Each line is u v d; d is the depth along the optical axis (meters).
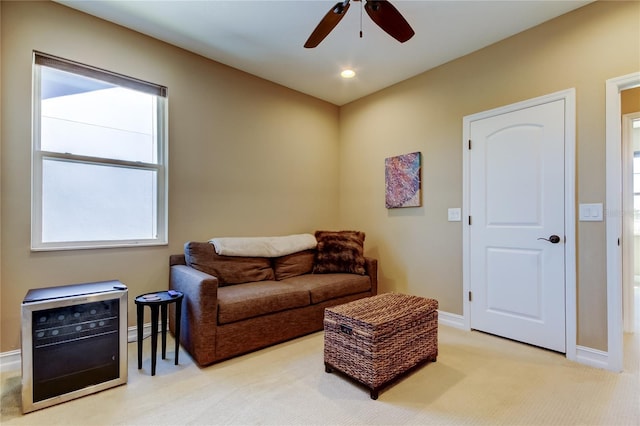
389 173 3.70
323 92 3.95
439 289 3.21
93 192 2.55
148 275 2.77
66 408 1.74
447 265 3.15
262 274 3.09
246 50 2.99
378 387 1.85
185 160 2.99
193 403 1.79
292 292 2.70
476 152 2.94
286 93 3.81
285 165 3.80
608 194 2.21
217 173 3.22
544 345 2.50
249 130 3.47
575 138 2.35
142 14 2.46
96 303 1.93
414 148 3.46
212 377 2.08
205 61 3.12
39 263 2.27
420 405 1.78
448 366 2.23
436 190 3.25
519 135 2.65
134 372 2.13
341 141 4.37
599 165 2.25
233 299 2.38
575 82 2.36
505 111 2.74
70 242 2.44
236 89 3.36
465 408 1.75
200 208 3.10
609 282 2.20
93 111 2.55
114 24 2.58
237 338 2.36
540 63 2.54
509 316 2.71
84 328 1.88
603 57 2.23
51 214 2.36
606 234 2.21
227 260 2.93
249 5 2.34
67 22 2.38
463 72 3.04
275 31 2.68
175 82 2.92
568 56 2.39
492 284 2.82
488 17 2.45
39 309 1.73
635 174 5.12
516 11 2.38
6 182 2.15
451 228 3.12
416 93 3.45
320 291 2.89
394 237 3.65
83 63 2.45
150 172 2.84
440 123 3.22
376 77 3.52
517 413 1.70
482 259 2.89
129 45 2.66
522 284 2.63
